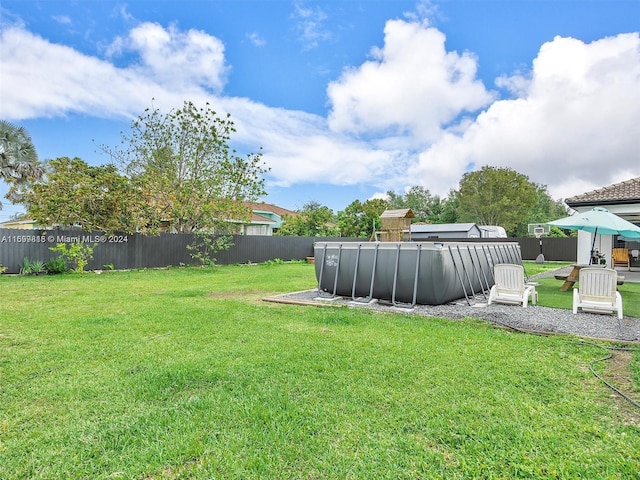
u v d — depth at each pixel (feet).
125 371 12.62
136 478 7.25
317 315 21.44
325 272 28.89
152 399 10.55
